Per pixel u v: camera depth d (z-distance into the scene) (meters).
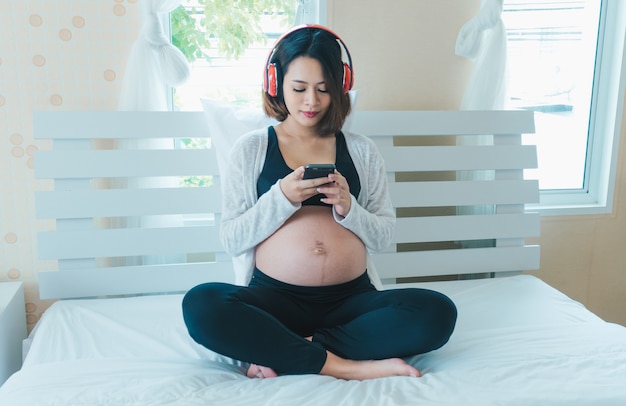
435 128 1.90
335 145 1.45
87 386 1.12
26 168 1.86
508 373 1.15
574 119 2.24
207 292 1.18
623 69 2.13
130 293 1.75
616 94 2.15
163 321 1.49
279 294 1.31
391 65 1.99
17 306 1.77
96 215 1.72
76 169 1.71
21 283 1.84
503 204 1.95
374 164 1.49
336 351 1.24
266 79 1.41
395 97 2.01
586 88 2.22
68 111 1.73
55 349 1.33
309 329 1.32
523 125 1.95
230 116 1.71
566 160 2.27
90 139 1.73
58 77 1.83
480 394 1.05
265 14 1.96
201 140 2.03
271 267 1.33
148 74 1.78
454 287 1.76
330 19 1.92
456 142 2.07
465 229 1.92
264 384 1.11
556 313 1.55
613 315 2.28
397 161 1.88
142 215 1.75
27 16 1.78
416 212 2.09
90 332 1.43
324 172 1.28
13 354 1.71
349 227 1.35
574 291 2.25
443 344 1.22
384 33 1.96
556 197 2.24
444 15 1.98
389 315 1.19
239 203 1.40
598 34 2.17
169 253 1.77
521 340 1.34
